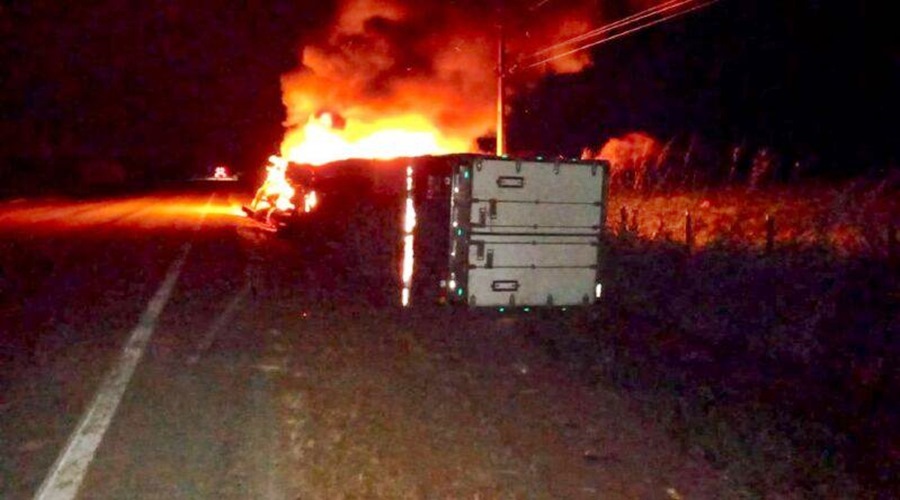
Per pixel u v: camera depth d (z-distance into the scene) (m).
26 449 8.41
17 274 20.28
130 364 11.83
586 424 9.88
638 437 9.46
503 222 16.39
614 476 8.27
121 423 9.27
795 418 10.38
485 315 16.53
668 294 17.58
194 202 53.12
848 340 13.36
